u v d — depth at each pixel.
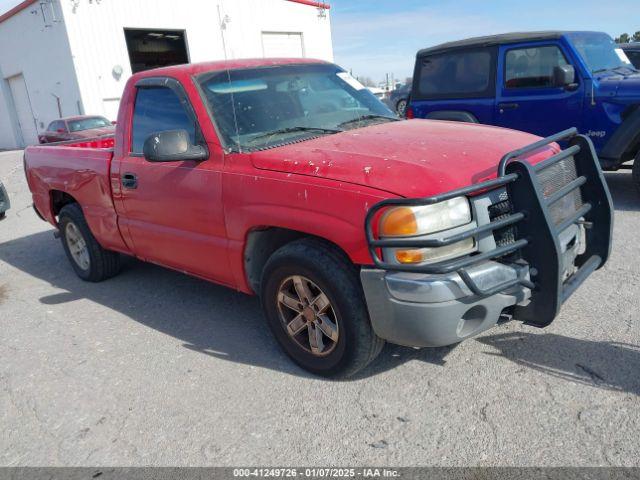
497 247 2.72
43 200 5.59
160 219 4.01
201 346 3.79
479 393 2.92
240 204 3.27
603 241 3.32
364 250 2.69
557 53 6.60
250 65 3.98
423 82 8.00
